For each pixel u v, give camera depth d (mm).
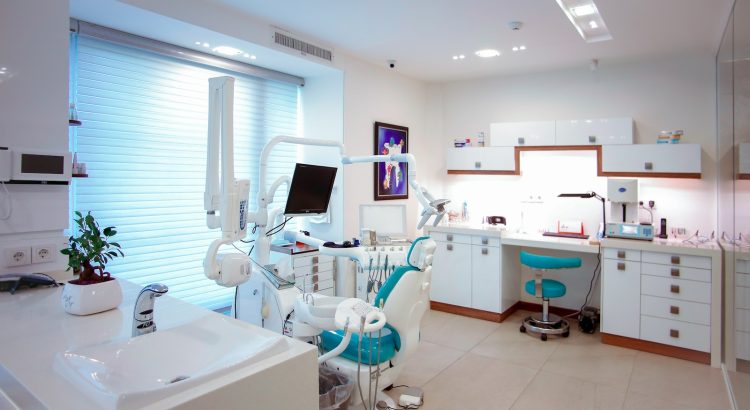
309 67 3889
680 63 4012
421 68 4590
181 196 3467
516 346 3762
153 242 3303
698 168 3707
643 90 4184
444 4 2877
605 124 4094
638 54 3938
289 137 2562
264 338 1337
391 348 2393
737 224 2674
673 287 3479
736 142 2693
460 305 4578
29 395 1026
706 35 3387
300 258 3637
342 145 2906
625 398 2877
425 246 2348
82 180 2906
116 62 3051
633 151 3953
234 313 2777
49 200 2154
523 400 2852
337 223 4180
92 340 1379
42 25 2090
